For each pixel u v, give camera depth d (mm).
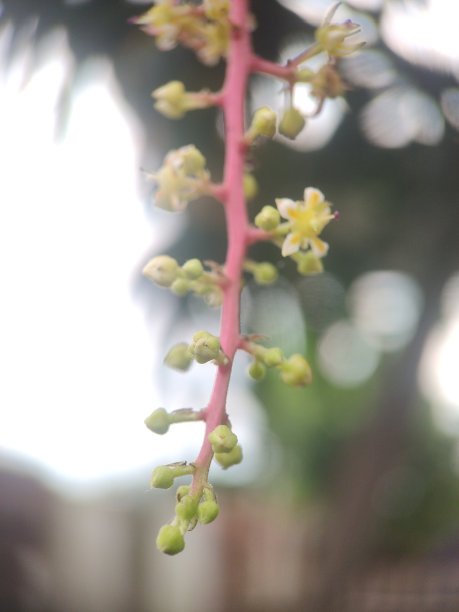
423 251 303
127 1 235
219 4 182
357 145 277
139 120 266
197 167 178
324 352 599
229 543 627
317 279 326
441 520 712
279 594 573
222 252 309
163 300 329
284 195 286
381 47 251
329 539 375
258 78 250
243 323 329
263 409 771
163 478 157
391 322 413
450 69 253
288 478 822
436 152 273
